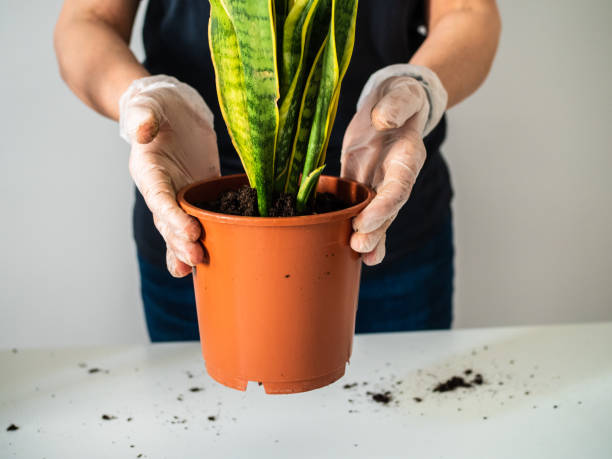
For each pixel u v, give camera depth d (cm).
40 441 60
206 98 97
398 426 62
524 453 57
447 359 75
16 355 77
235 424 62
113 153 149
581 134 156
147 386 70
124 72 84
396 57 97
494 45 92
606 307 171
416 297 107
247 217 47
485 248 165
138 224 105
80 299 161
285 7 48
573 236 164
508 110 154
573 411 64
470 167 158
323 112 51
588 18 146
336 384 70
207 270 52
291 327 52
